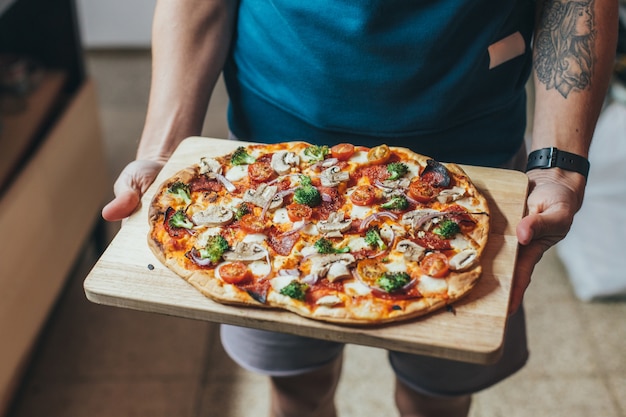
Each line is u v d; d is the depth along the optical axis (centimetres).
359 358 254
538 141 141
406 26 130
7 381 224
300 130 145
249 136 153
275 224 129
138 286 121
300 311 114
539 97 144
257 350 160
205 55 150
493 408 239
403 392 174
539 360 253
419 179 135
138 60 417
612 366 251
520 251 129
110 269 123
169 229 128
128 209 134
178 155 145
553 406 239
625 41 264
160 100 150
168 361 254
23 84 249
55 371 250
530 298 274
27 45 256
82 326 264
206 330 264
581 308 271
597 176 278
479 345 110
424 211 129
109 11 408
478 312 115
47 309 245
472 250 122
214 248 122
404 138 141
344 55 133
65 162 247
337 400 241
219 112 368
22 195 220
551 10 144
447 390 160
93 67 409
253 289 117
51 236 241
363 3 128
